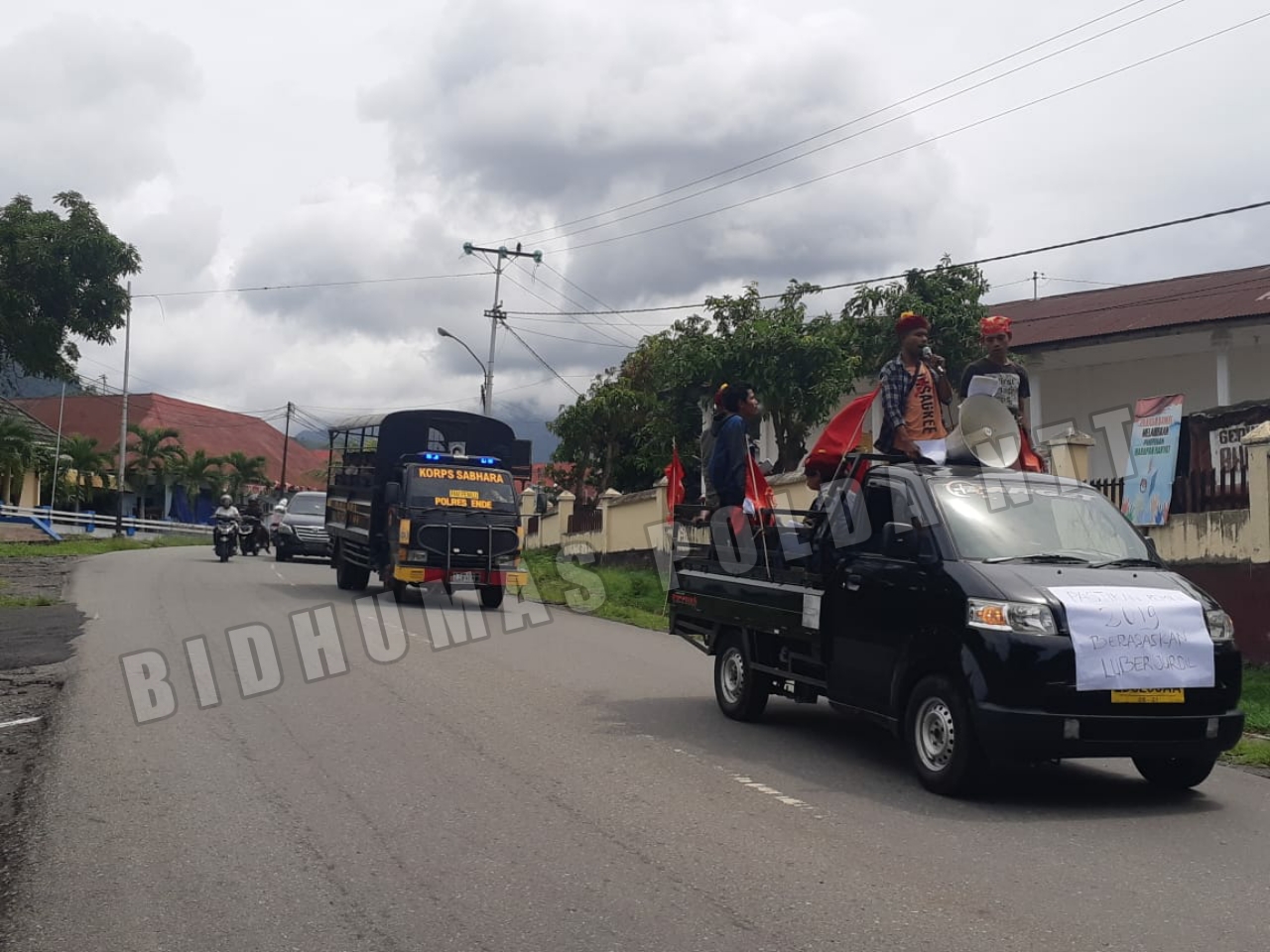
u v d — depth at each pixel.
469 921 4.72
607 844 5.78
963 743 6.59
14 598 16.97
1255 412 13.18
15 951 4.43
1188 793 7.14
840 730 8.91
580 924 4.68
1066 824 6.28
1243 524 12.92
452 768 7.38
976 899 4.98
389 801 6.56
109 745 7.91
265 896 5.02
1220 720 6.61
